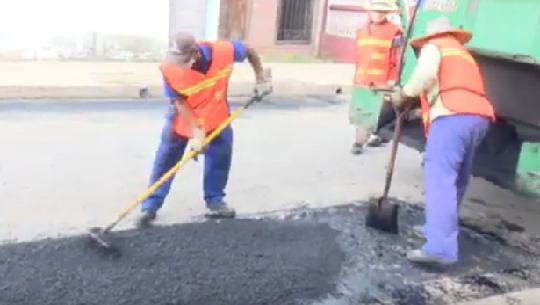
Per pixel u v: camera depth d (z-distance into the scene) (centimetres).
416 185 662
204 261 450
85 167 626
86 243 459
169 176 477
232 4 1298
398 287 448
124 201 550
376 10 672
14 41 1080
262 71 495
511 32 533
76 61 1137
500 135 560
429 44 464
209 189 519
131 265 434
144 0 1166
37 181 578
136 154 682
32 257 432
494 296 450
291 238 501
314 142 790
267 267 451
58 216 508
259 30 1344
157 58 1205
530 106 561
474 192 652
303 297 421
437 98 457
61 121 792
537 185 517
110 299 394
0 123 757
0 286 395
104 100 936
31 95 914
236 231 503
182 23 1213
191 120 466
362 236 519
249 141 764
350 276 454
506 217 593
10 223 487
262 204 568
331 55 1425
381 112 659
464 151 458
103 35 1151
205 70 458
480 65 558
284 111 957
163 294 405
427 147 464
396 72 655
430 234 469
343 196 610
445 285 458
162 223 507
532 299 451
